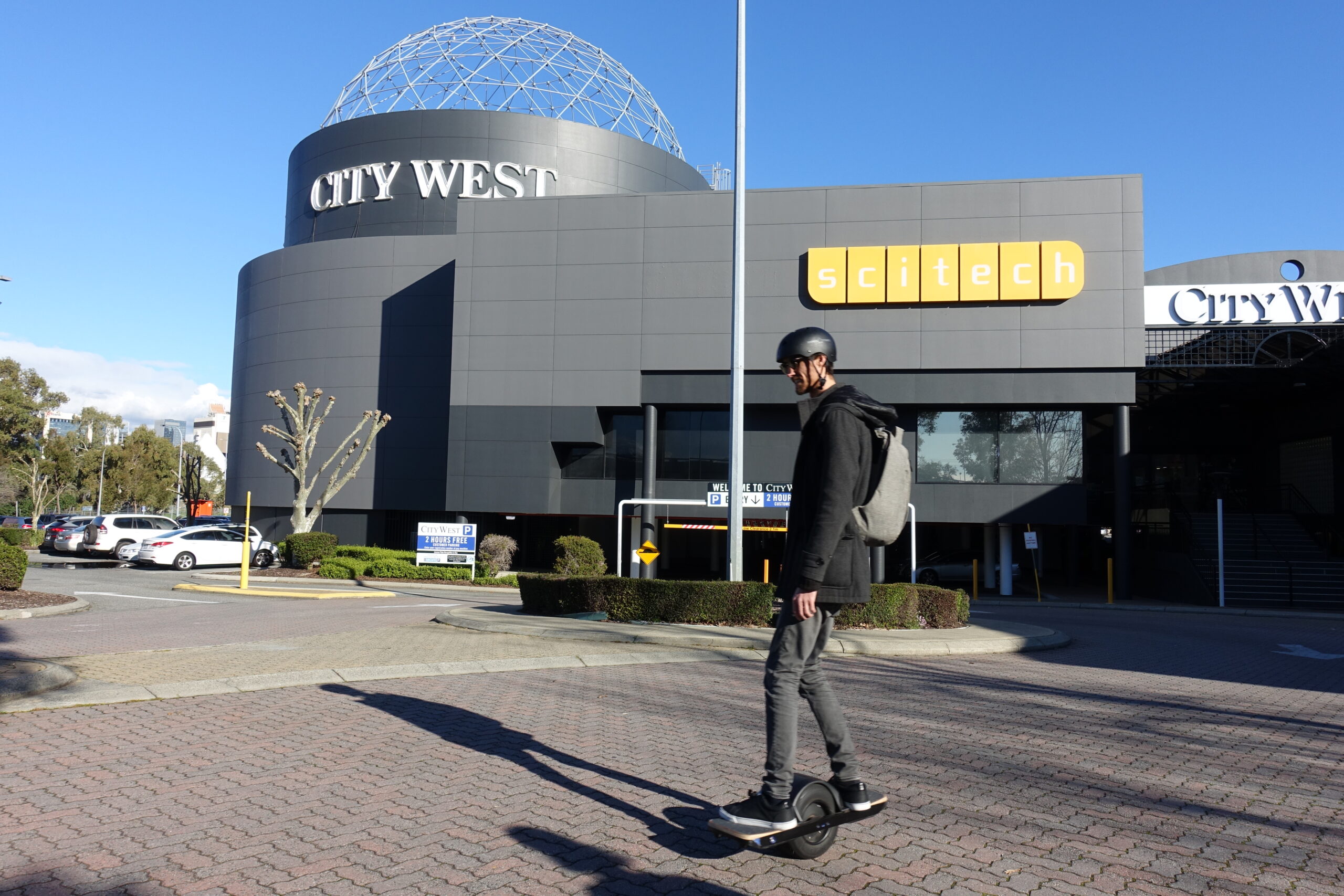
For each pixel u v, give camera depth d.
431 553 26.19
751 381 26.61
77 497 77.69
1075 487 25.55
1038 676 9.53
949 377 25.64
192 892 3.24
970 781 5.00
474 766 5.09
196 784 4.63
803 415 3.75
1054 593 27.91
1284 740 6.36
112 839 3.78
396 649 10.10
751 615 12.42
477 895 3.26
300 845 3.76
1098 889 3.41
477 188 34.31
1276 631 16.39
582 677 8.66
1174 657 11.65
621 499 27.94
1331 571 23.64
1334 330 25.30
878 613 12.72
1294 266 26.38
